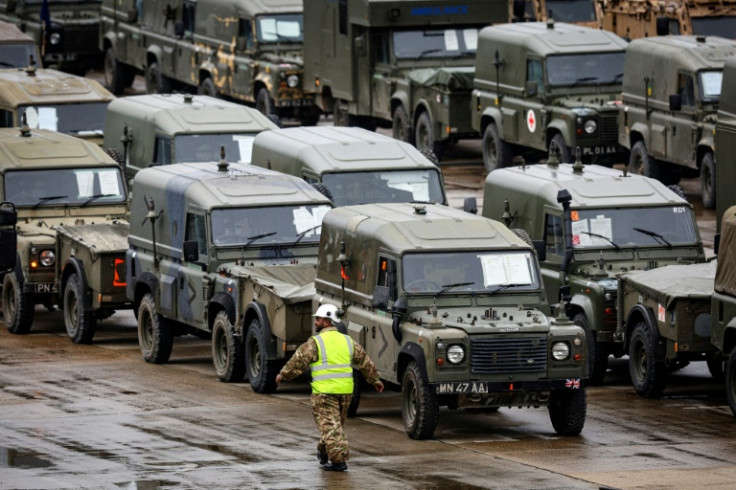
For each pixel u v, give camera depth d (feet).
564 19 420.36
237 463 157.48
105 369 214.28
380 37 369.30
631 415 184.96
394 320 173.37
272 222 211.00
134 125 288.71
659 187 218.59
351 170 244.83
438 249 177.78
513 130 345.51
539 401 171.12
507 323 170.19
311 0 382.63
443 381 167.22
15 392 197.26
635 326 199.00
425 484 148.46
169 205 217.56
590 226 212.43
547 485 148.05
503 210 227.40
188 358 225.35
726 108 247.70
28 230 242.99
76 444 166.61
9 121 310.65
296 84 384.27
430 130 360.69
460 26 368.68
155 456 160.66
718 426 178.09
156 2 428.56
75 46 459.73
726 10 382.42
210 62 404.36
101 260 228.02
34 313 257.14
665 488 147.33
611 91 337.93
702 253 213.05
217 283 206.18
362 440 170.30
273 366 194.90
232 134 280.10
